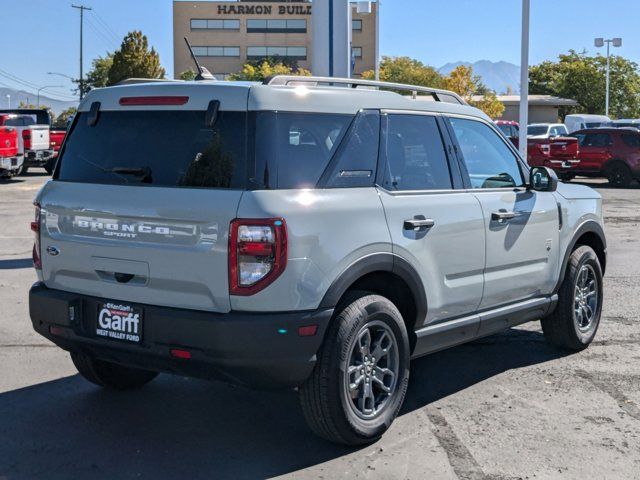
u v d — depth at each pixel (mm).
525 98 17188
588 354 6258
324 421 4184
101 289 4332
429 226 4672
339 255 4098
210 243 3920
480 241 5094
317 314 3992
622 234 13258
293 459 4227
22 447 4383
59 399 5168
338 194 4203
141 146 4305
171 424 4746
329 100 4344
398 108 4777
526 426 4703
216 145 4047
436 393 5320
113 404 5082
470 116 5398
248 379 3969
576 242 6449
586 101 69500
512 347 6480
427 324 4809
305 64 93125
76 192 4430
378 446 4402
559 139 24156
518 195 5523
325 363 4105
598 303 6477
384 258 4352
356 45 88125
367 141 4488
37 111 28266
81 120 4641
